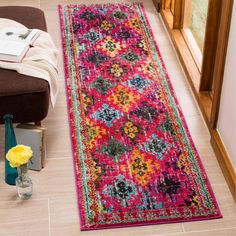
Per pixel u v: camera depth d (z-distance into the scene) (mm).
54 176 1982
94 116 2264
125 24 2896
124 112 2283
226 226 1800
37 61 2016
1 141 2125
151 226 1797
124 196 1898
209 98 2312
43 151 1988
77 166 2021
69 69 2545
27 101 1924
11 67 1954
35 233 1769
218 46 1997
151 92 2402
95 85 2439
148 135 2168
